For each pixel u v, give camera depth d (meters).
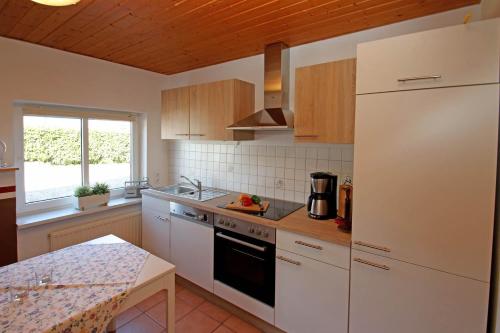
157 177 3.48
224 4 1.63
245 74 2.75
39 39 2.22
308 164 2.39
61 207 2.75
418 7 1.68
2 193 2.13
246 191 2.84
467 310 1.27
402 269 1.42
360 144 1.50
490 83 1.16
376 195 1.47
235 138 2.47
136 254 1.66
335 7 1.67
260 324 2.08
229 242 2.21
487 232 1.21
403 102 1.36
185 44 2.32
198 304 2.38
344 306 1.63
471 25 1.18
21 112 2.43
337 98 1.86
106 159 3.13
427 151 1.32
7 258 2.19
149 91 3.29
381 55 1.41
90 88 2.71
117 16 1.79
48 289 1.27
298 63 2.36
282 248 1.89
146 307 2.31
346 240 1.59
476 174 1.21
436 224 1.32
